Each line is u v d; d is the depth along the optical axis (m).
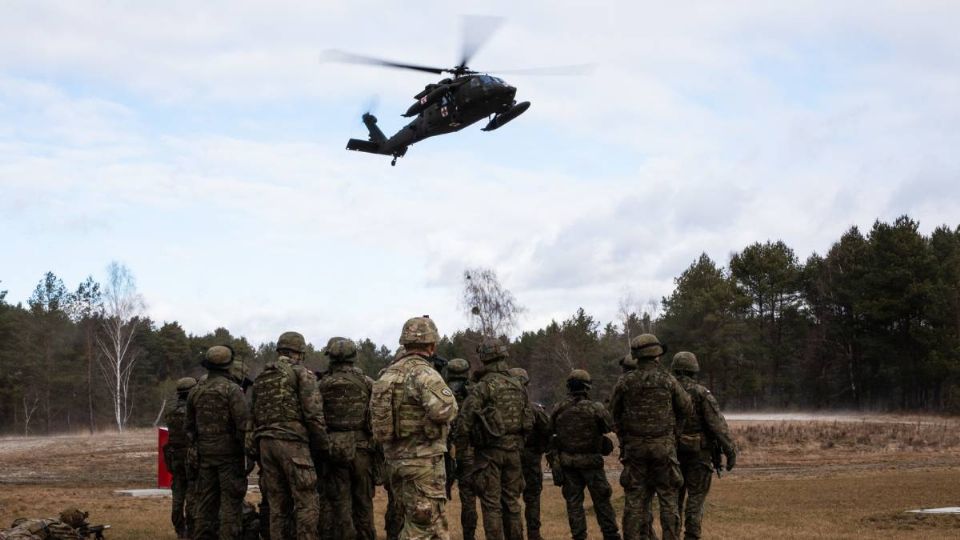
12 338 81.38
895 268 67.62
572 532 12.11
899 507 17.25
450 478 12.52
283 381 10.04
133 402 85.00
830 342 76.44
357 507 11.28
